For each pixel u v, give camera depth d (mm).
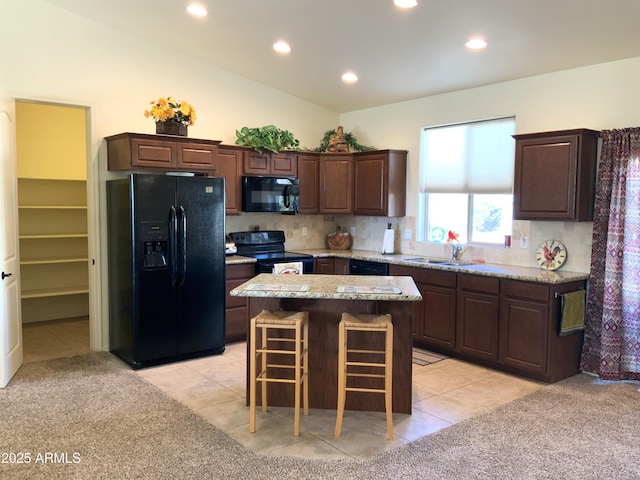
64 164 5988
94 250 4703
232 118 5582
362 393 3451
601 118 4109
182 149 4574
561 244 4359
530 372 4066
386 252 5762
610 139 3965
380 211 5691
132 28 4641
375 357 3438
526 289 4031
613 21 3377
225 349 4910
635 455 2816
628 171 3879
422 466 2678
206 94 5352
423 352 4840
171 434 3041
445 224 5496
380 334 3420
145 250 4223
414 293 3180
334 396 3486
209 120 5402
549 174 4137
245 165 5430
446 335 4660
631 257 3896
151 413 3348
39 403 3494
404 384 3391
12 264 4004
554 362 3965
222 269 4676
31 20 4215
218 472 2598
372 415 3373
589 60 4062
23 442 2916
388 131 5988
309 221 6395
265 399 3396
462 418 3311
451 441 2973
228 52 4938
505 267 4574
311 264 5566
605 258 4020
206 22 4277
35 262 5551
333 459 2746
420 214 5660
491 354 4297
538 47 3922
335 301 3438
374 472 2609
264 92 5824
